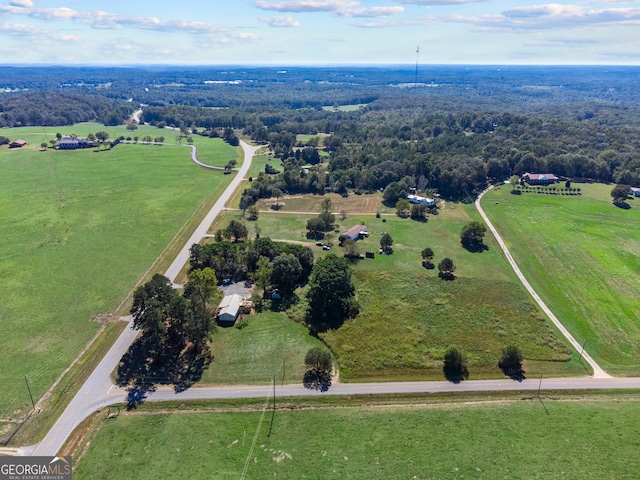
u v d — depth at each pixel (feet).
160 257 384.06
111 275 352.28
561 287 350.02
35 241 406.62
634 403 232.53
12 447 200.34
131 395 234.38
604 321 306.35
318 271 323.57
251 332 287.28
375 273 361.92
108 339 277.64
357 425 213.87
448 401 233.96
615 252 407.64
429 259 388.78
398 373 254.88
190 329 260.01
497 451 195.83
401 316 305.12
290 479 182.09
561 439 203.41
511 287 344.28
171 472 186.09
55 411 221.87
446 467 187.11
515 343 279.90
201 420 217.15
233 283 347.15
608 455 193.47
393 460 191.42
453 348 255.91
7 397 229.66
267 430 211.00
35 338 276.41
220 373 251.60
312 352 247.70
